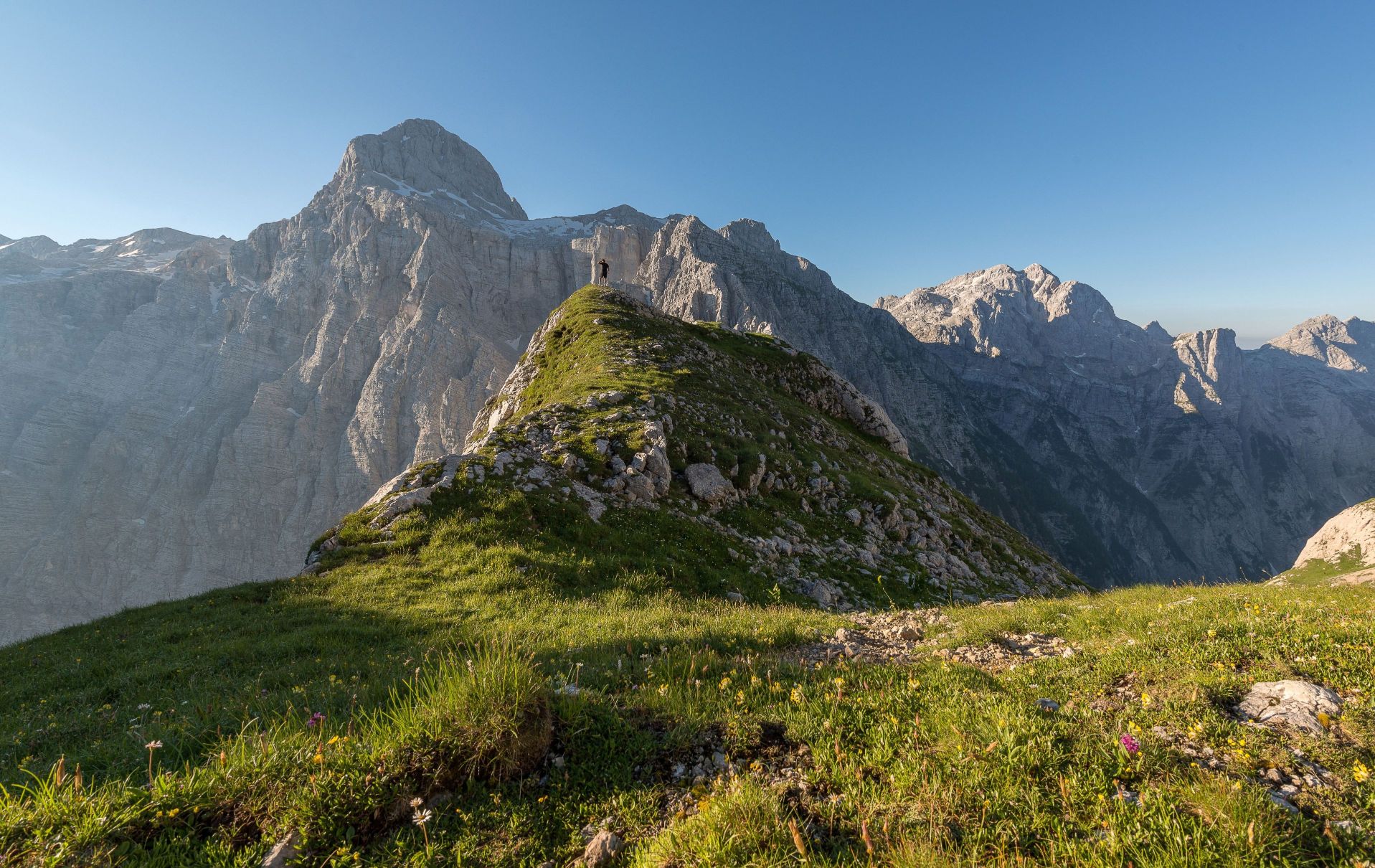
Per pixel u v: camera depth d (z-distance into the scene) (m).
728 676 7.08
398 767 4.63
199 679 10.77
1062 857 3.80
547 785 4.91
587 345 46.22
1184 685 6.09
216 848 4.00
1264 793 4.12
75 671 12.14
